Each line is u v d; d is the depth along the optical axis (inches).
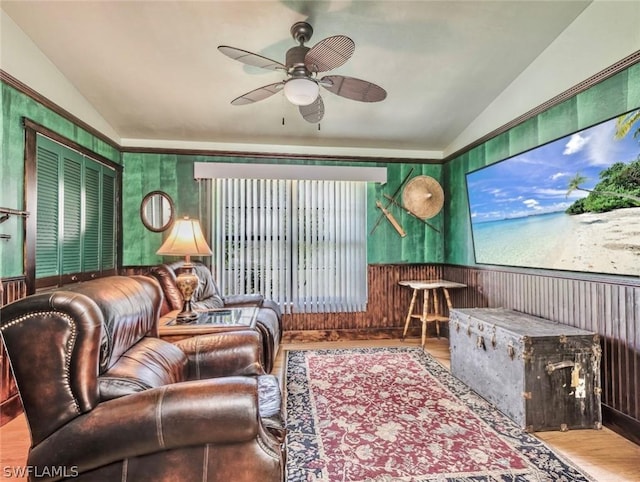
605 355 90.1
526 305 118.8
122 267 162.6
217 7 88.5
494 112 134.7
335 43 73.7
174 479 47.0
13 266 96.6
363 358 143.5
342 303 176.7
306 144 173.6
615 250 86.7
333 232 176.4
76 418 46.4
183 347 75.9
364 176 175.9
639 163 80.4
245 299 147.6
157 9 89.2
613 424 87.7
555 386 88.4
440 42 102.6
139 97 129.4
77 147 126.0
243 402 47.6
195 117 144.9
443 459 75.4
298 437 84.0
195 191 168.4
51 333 46.1
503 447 80.1
